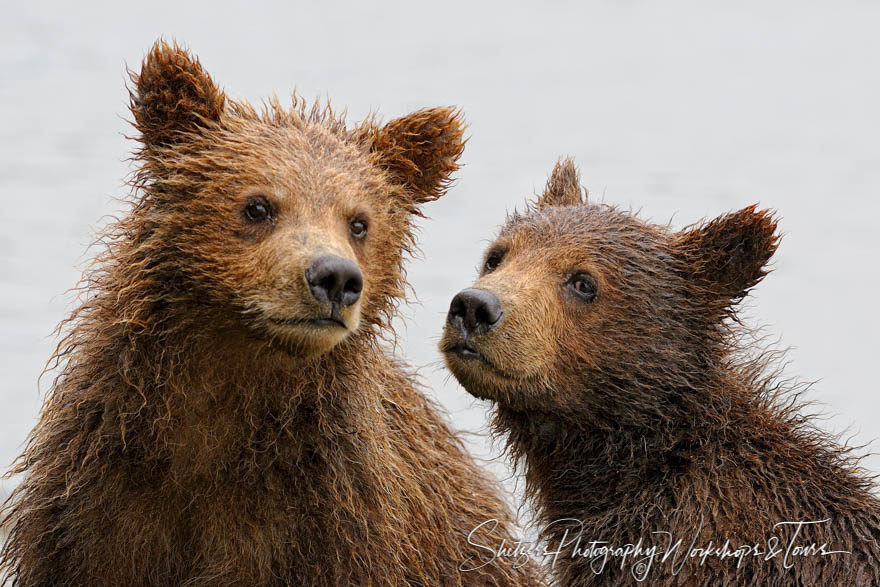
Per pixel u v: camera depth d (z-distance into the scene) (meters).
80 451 9.65
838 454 11.34
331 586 9.90
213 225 9.43
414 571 10.63
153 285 9.58
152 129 9.83
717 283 11.67
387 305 10.76
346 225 9.82
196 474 9.76
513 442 12.23
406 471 10.85
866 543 10.39
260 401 9.86
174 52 9.71
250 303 9.23
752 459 10.97
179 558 9.98
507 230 12.58
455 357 10.88
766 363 12.20
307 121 10.77
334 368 10.02
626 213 12.39
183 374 9.68
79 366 9.88
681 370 11.40
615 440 11.51
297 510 9.86
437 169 11.23
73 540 9.68
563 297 11.35
